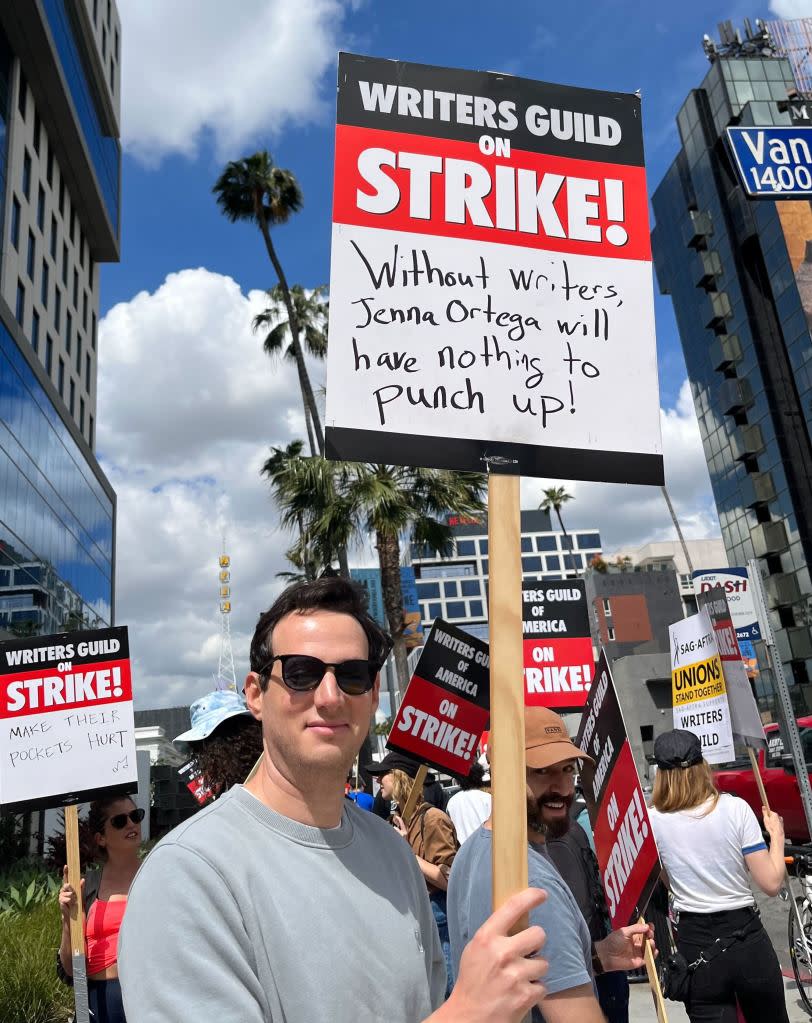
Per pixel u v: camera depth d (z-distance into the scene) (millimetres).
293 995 1346
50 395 39375
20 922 9156
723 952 3346
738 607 9305
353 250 1885
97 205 52156
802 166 5152
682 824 3494
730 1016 3357
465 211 1987
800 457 51938
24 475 34719
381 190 1938
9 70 40000
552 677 6238
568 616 6363
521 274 1990
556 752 2361
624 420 1964
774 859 3436
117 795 4523
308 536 16781
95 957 3934
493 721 1483
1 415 31891
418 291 1902
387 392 1824
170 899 1326
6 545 31953
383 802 8172
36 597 35500
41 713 4625
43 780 4520
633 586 54125
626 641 53062
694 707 5324
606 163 2133
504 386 1901
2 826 18438
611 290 2047
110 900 4070
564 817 2441
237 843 1441
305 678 1553
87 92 50531
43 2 40125
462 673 4840
